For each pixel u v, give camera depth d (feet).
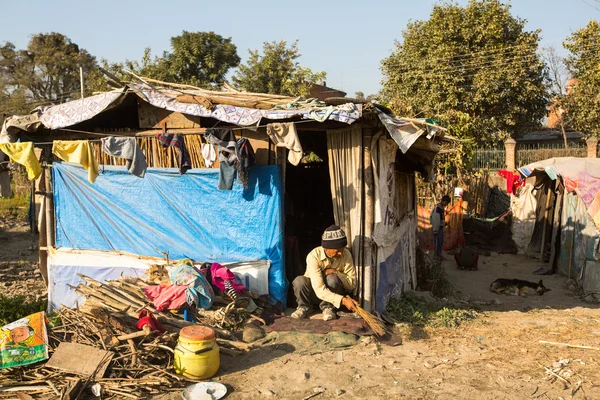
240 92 28.37
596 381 18.43
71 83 159.02
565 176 37.78
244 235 25.44
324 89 116.37
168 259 26.37
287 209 37.17
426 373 19.19
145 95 25.00
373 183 24.17
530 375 18.98
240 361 20.31
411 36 88.07
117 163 27.71
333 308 24.25
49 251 29.07
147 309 22.15
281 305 25.05
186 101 24.45
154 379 17.97
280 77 95.30
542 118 89.86
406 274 31.83
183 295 22.93
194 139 25.98
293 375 18.98
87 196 28.25
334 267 24.00
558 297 33.53
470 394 17.47
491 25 81.30
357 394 17.61
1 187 37.91
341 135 24.14
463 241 50.78
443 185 57.00
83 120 25.66
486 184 58.54
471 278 39.75
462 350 21.50
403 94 87.51
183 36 101.04
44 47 157.69
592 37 78.69
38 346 18.76
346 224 24.40
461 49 83.30
